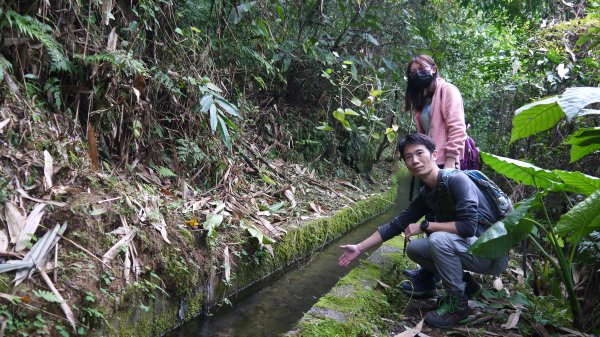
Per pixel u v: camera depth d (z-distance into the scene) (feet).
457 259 9.00
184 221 10.27
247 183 14.82
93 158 9.83
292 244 13.01
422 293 10.92
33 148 8.64
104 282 7.61
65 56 10.24
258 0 16.38
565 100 7.04
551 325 9.02
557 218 14.24
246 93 18.24
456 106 10.44
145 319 8.39
